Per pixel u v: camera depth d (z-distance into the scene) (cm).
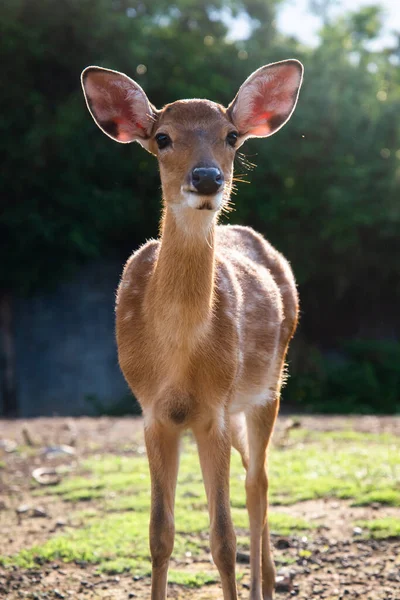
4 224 2152
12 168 2111
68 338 2291
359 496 955
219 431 620
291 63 664
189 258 594
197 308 600
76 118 2072
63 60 2152
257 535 709
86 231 2184
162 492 618
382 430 1418
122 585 749
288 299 794
